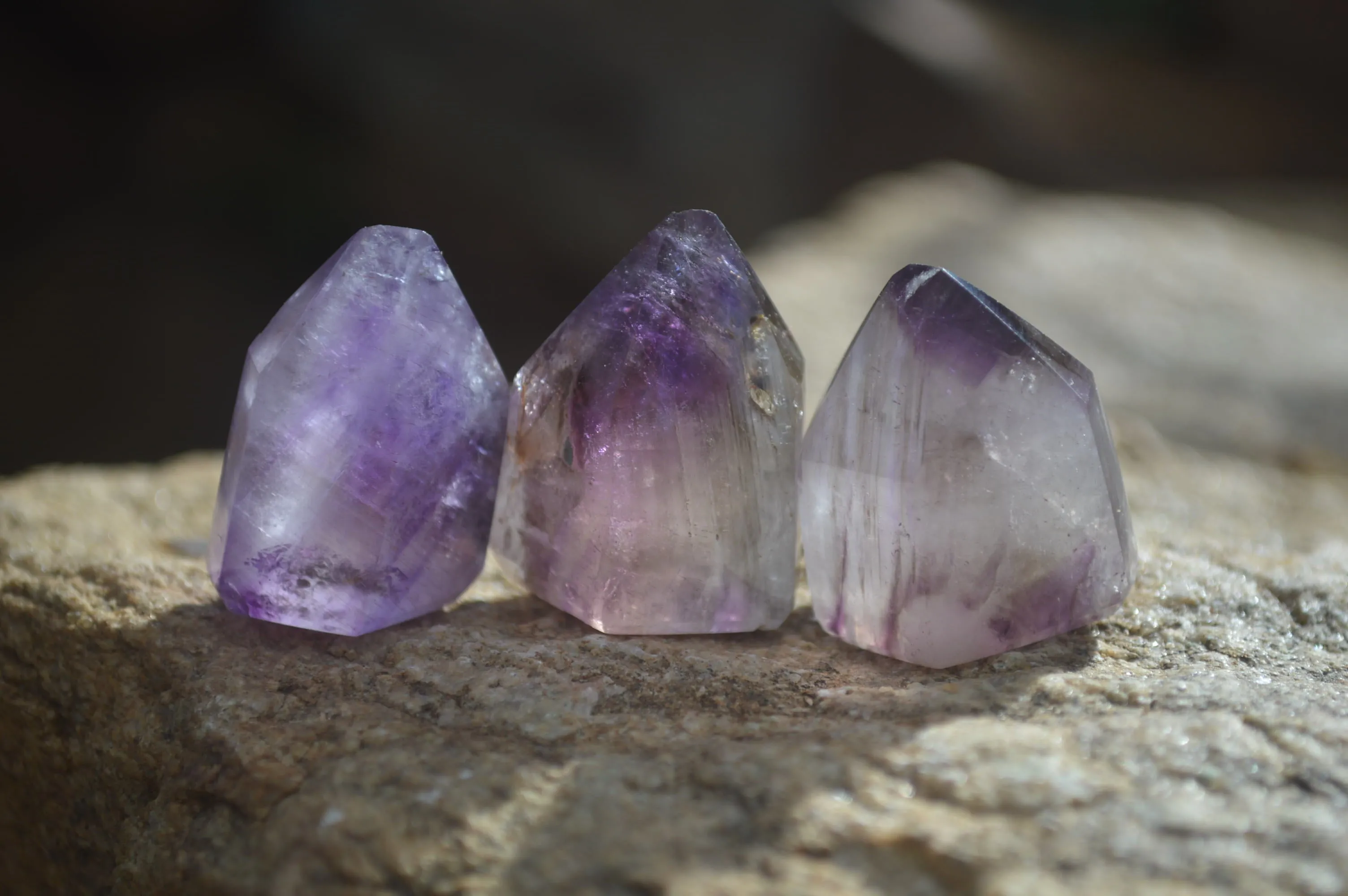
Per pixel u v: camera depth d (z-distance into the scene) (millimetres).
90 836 281
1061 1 1515
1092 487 273
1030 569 272
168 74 940
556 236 908
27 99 894
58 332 831
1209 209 998
